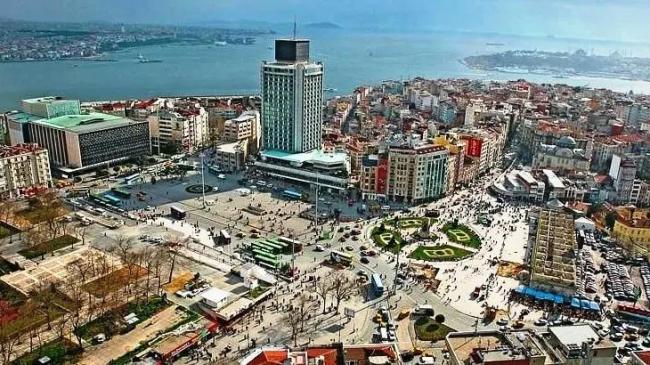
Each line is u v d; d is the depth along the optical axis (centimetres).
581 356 16975
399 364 16788
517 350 16500
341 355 17038
